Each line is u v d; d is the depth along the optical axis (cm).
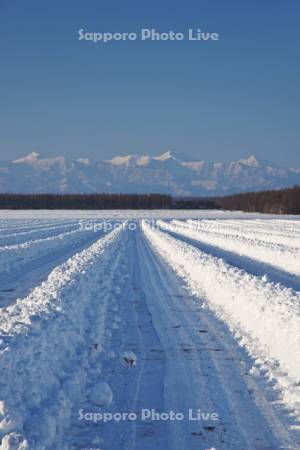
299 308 1374
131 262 3131
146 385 989
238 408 879
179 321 1531
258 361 1123
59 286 1587
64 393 859
